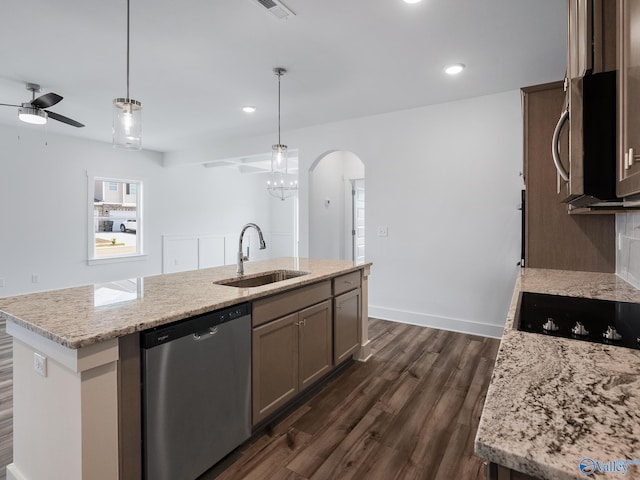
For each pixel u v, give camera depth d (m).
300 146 5.01
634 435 0.58
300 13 2.21
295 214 8.53
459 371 2.91
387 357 3.22
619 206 1.44
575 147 1.00
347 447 1.96
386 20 2.29
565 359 0.93
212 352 1.70
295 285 2.23
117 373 1.35
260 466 1.82
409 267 4.21
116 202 6.21
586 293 1.71
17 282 4.88
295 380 2.31
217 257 7.57
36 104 3.03
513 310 1.45
